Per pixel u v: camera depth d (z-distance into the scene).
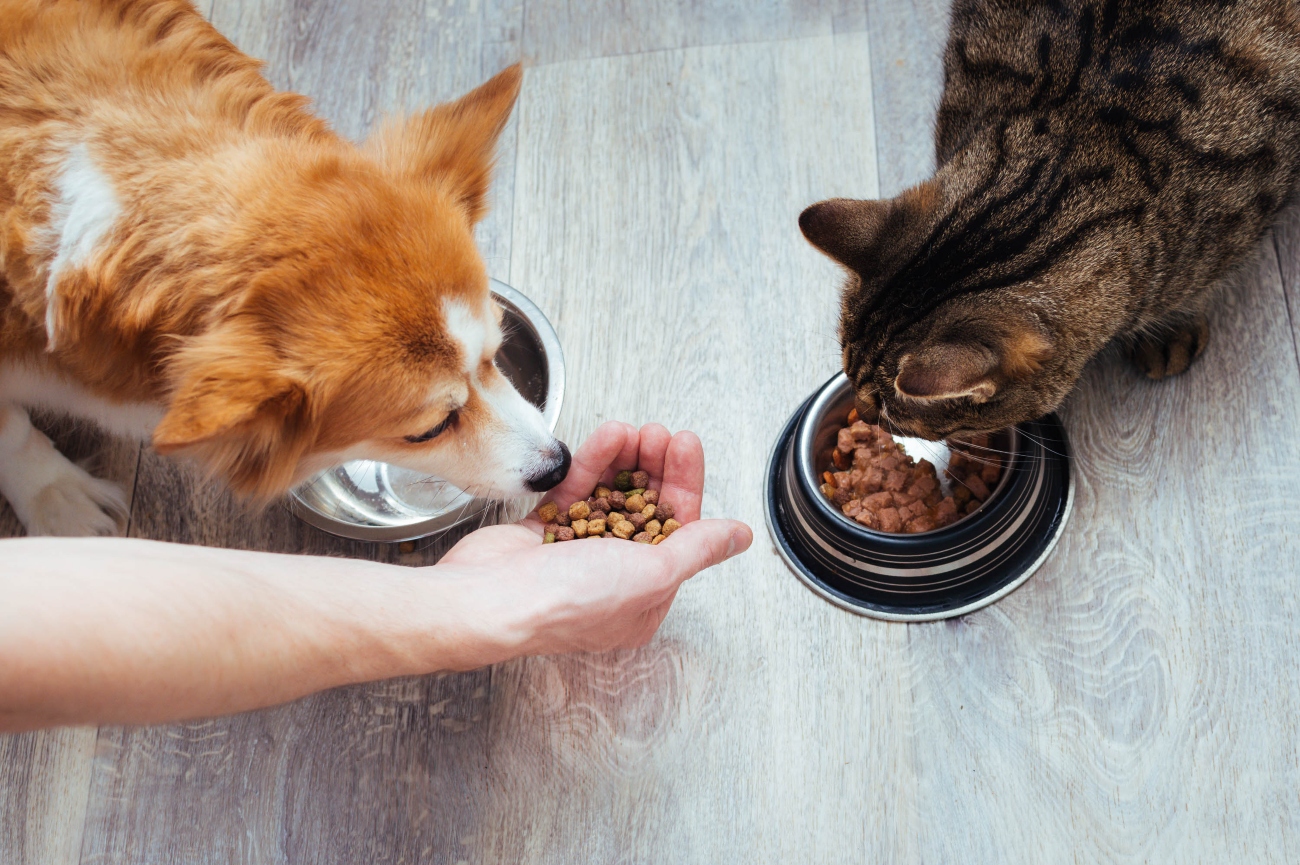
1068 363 1.35
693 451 1.50
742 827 1.50
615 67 2.04
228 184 1.17
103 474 1.78
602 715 1.58
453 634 1.13
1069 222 1.32
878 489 1.62
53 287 1.17
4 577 0.82
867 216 1.38
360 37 2.12
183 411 0.99
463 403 1.29
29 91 1.21
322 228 1.14
